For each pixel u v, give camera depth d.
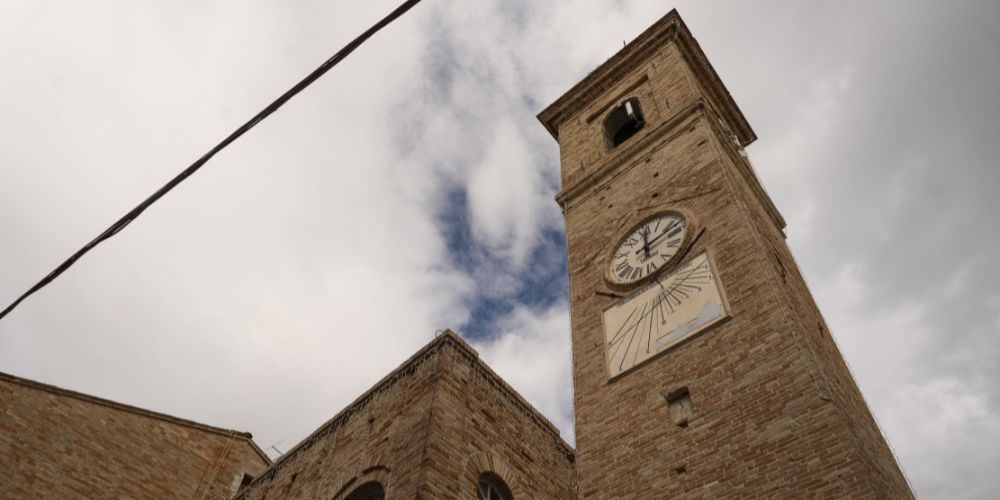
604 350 17.12
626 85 27.92
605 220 21.59
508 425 16.80
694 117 22.17
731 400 13.33
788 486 11.33
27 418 22.44
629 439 14.46
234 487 27.61
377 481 14.80
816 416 11.87
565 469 17.95
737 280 15.49
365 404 17.84
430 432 14.16
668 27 27.70
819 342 15.23
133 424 25.64
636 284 18.00
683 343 15.29
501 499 15.35
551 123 30.55
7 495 20.55
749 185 22.30
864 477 10.56
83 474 22.95
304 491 17.31
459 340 16.88
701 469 12.71
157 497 24.75
